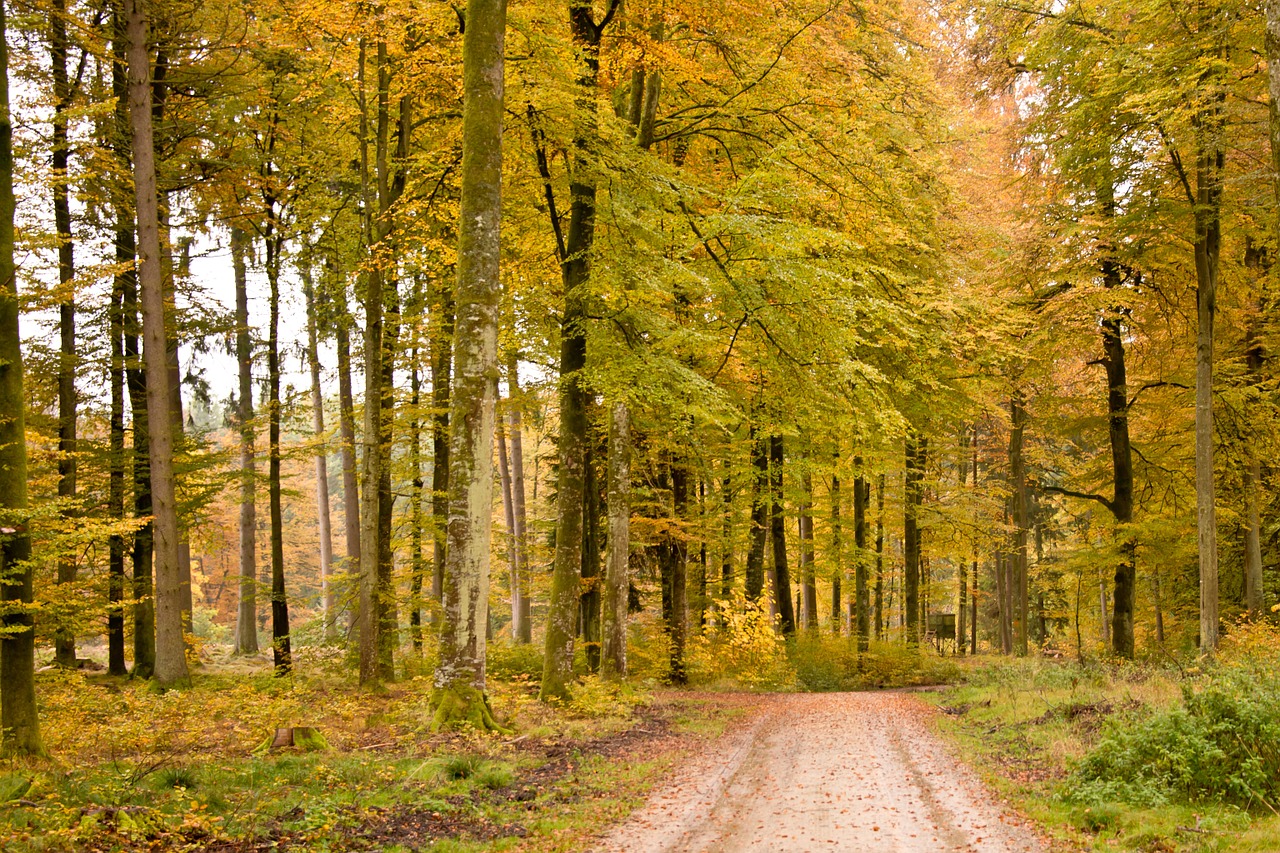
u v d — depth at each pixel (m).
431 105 14.63
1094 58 17.25
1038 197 20.09
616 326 13.28
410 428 18.02
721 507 21.91
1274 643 14.62
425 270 15.20
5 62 9.11
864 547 24.31
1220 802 6.76
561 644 13.56
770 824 6.99
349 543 18.67
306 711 11.81
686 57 13.84
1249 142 14.90
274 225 18.86
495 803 7.51
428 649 21.92
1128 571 20.17
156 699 12.27
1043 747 9.76
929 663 23.39
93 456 16.80
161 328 14.63
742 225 11.96
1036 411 21.95
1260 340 20.39
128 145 16.72
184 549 20.12
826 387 13.19
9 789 6.49
